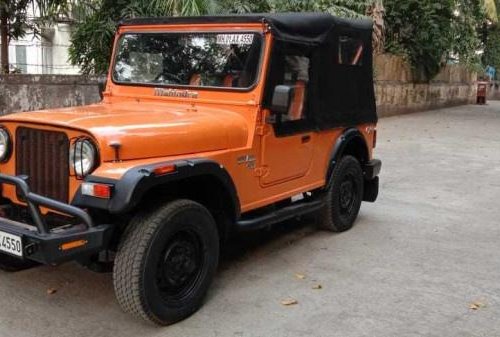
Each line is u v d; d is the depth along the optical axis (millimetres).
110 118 4043
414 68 18828
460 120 17625
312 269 5012
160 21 5055
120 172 3561
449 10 17922
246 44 4617
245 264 5086
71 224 3809
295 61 4895
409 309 4258
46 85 9266
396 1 17203
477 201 7641
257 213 4867
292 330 3887
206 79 4781
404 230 6246
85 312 4066
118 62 5289
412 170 9633
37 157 4008
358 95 5992
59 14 10828
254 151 4570
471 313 4223
